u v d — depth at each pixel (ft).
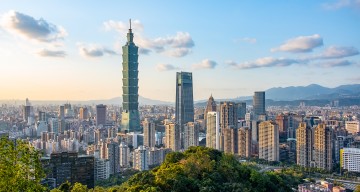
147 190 540.11
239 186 634.02
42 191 268.41
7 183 253.85
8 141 268.41
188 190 592.60
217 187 616.39
